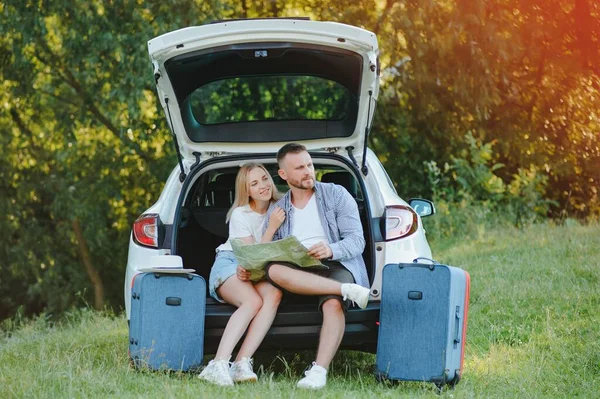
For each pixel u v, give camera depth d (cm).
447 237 1309
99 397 479
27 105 1688
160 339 527
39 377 535
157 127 1486
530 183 1501
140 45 1375
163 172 1634
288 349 595
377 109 1565
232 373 519
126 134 1614
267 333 532
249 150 614
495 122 1611
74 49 1476
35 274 1814
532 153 1630
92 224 1723
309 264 534
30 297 1867
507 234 1227
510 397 509
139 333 529
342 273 543
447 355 511
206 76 600
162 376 518
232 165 607
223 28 548
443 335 511
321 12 1551
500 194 1464
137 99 1384
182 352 528
